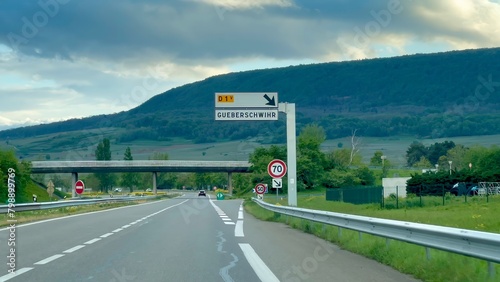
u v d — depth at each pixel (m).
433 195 61.66
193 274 11.56
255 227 24.64
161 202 69.69
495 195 55.47
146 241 18.27
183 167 108.50
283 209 27.38
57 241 18.22
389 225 13.75
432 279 10.80
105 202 56.88
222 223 27.38
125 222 28.00
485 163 80.44
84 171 104.69
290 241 18.31
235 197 99.62
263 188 42.22
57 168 98.88
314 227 21.38
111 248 16.20
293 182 31.56
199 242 17.95
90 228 23.91
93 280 10.80
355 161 109.44
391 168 123.88
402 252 13.30
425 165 130.62
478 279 9.99
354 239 16.36
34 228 23.84
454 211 36.44
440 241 11.39
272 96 31.69
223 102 31.72
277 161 31.38
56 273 11.62
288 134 31.70
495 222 26.23
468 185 64.62
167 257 14.20
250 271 11.98
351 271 12.12
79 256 14.37
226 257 14.22
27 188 70.81
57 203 40.75
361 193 56.09
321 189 96.00
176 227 24.58
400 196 67.06
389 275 11.62
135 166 105.19
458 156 121.19
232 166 110.44
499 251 9.28
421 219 28.56
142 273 11.66
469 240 10.18
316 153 96.75
